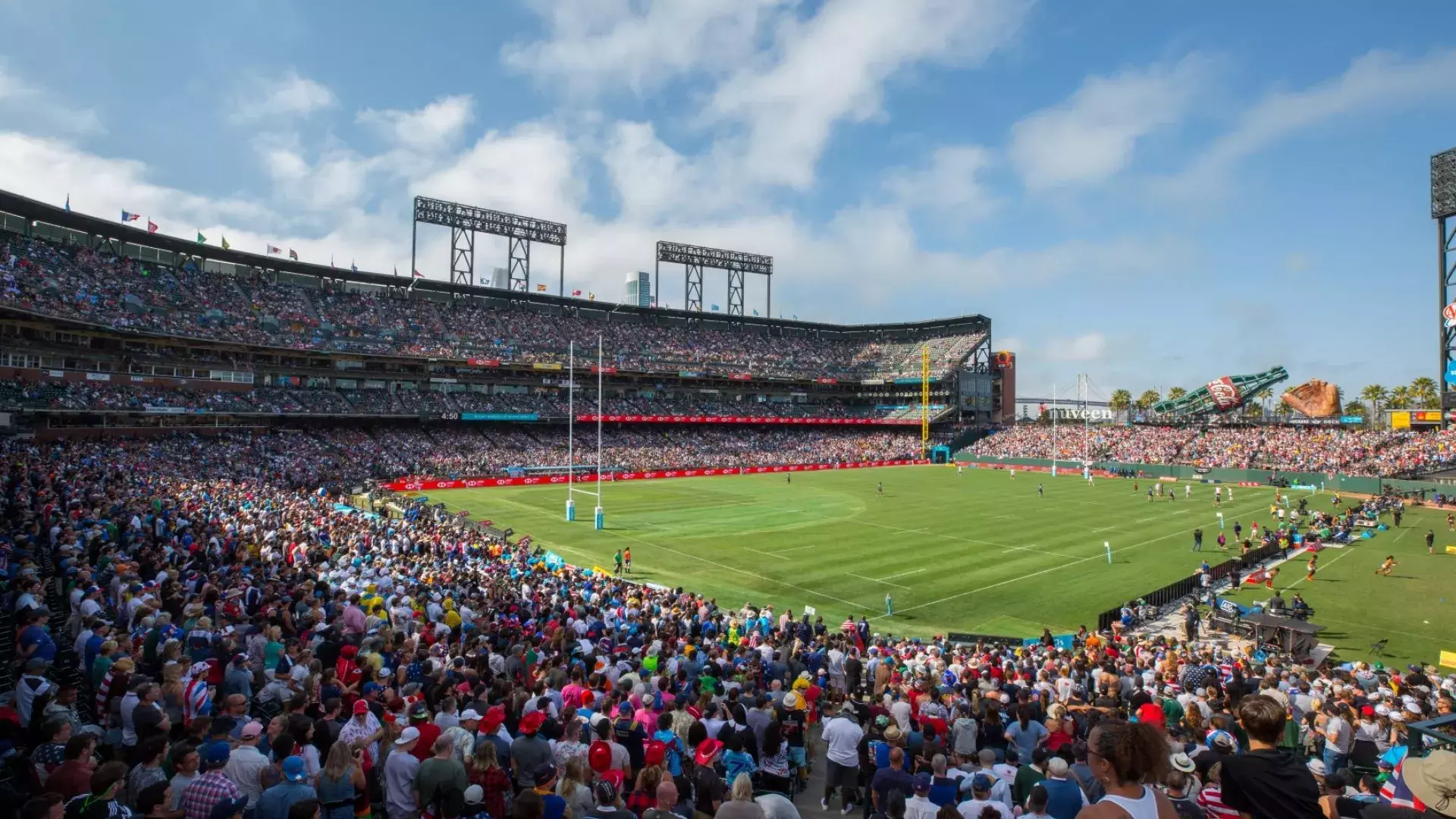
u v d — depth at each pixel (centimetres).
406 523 4609
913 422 14362
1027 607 3862
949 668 2175
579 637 2195
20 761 973
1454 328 9294
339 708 1195
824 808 1353
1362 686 2192
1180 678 2128
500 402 11062
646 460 10994
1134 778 495
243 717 1087
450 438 10212
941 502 7906
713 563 4788
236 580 2311
